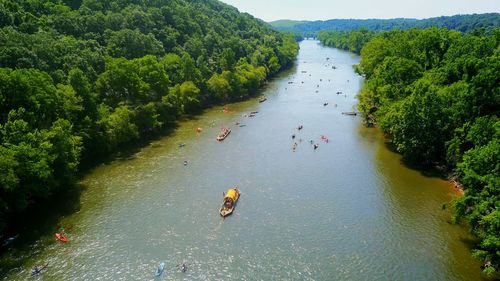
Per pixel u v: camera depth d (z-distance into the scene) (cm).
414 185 9806
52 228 7944
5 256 7069
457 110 9844
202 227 8094
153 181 10044
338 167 10975
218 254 7269
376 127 14538
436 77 11612
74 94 10419
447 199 9081
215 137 13438
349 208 8812
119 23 17250
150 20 18775
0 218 7700
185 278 6650
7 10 12700
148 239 7662
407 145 10631
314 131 14125
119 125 11469
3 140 8056
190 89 15638
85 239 7619
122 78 12481
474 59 10500
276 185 9919
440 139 10288
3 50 10525
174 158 11550
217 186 9831
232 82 18425
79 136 10262
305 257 7188
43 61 11306
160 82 14350
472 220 6662
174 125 14700
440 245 7456
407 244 7512
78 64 12256
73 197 9156
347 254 7256
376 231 7944
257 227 8119
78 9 17138
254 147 12544
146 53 16162
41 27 13600
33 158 7906
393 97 12556
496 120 8256
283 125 14862
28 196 8000
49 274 6650
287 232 7944
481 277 6594
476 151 7369
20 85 8856
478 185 6988
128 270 6806
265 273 6775
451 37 14950
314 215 8550
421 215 8481
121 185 9788
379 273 6750
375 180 10138
